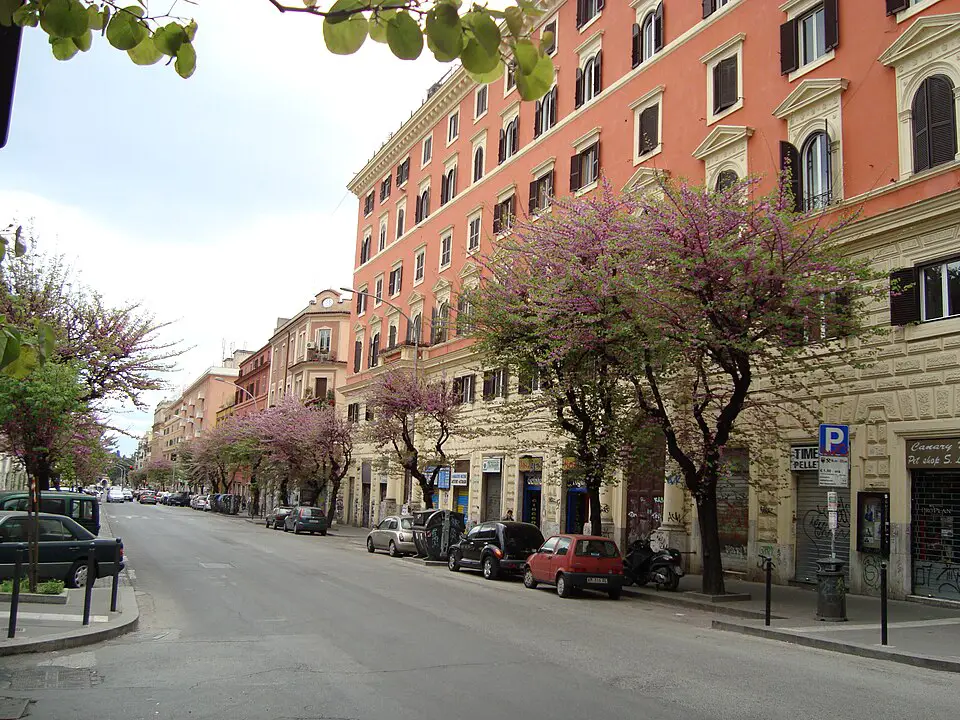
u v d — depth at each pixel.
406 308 44.66
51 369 15.36
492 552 21.59
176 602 14.56
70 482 43.19
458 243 39.06
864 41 18.19
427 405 30.08
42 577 15.35
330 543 34.34
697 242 14.81
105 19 3.28
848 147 18.20
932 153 16.31
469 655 9.84
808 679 8.80
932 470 15.81
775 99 20.62
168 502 92.69
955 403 15.34
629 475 20.81
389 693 7.82
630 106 26.59
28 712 7.05
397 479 43.44
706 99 23.22
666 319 15.19
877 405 16.86
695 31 23.94
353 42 2.99
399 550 27.86
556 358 17.97
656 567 18.09
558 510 28.41
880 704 7.67
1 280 19.30
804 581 18.56
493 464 33.12
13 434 15.20
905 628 12.29
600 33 29.12
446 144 42.25
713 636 12.15
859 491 17.11
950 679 9.02
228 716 6.96
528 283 18.92
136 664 9.20
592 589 17.41
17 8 2.78
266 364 80.25
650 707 7.37
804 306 14.58
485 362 22.31
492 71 3.04
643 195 21.55
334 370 64.00
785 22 20.58
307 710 7.16
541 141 32.31
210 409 109.19
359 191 56.28
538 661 9.54
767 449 19.69
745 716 7.12
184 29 3.30
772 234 14.78
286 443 46.03
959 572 15.08
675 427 19.84
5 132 2.82
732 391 19.45
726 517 21.30
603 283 15.83
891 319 16.61
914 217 16.25
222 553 25.77
